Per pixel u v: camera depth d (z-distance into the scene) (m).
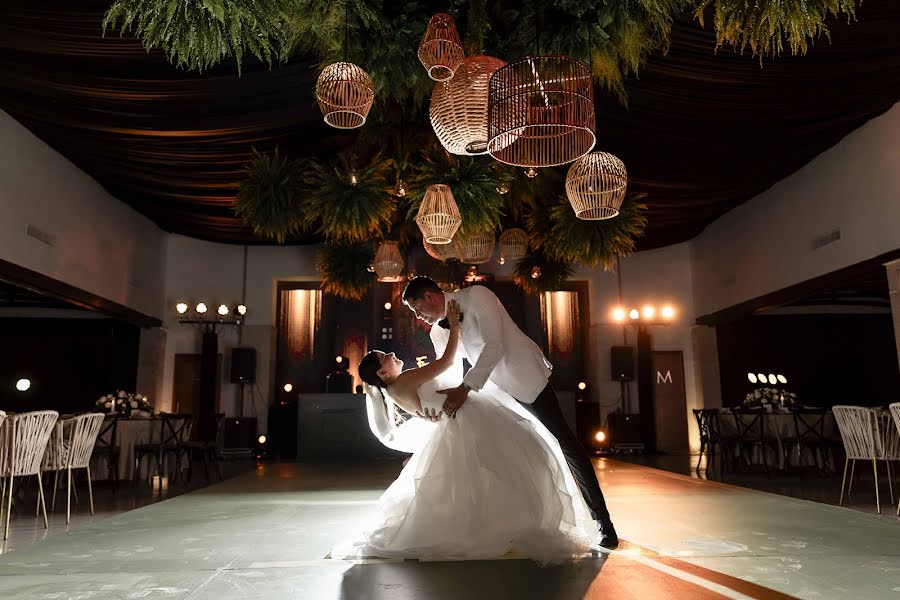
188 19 1.42
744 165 8.62
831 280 8.47
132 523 3.79
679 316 12.81
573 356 13.11
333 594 2.11
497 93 2.90
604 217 5.23
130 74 6.47
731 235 11.23
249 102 7.07
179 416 7.64
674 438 12.45
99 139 7.96
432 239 5.83
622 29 3.19
